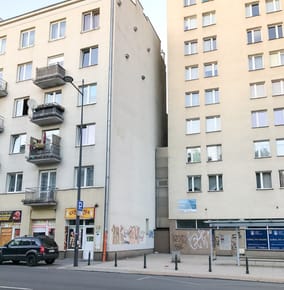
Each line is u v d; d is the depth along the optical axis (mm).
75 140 26781
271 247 28312
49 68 28016
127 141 28406
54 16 30469
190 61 35375
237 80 33125
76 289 11062
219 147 32594
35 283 12328
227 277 15547
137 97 31406
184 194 32500
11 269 17578
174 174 33281
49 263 20984
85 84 27609
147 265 20375
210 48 35156
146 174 31891
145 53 34656
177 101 34938
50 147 26547
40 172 27750
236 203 30594
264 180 30516
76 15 29453
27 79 30297
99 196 24594
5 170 29047
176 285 12688
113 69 27047
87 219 24797
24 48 31078
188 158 33438
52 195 26141
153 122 35094
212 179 32156
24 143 29000
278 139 30797
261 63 32938
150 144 33688
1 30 32875
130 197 27906
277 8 33625
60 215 25656
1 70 31938
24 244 20422
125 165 27594
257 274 16469
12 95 30562
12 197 28047
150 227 31625
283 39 32500
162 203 33656
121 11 29641
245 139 31625
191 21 36656
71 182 26031
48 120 27531
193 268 18875
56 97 28781
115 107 26828
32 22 31406
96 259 23453
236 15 34656
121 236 25594
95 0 28953
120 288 11477
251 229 29078
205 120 33562
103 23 28156
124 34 29797
